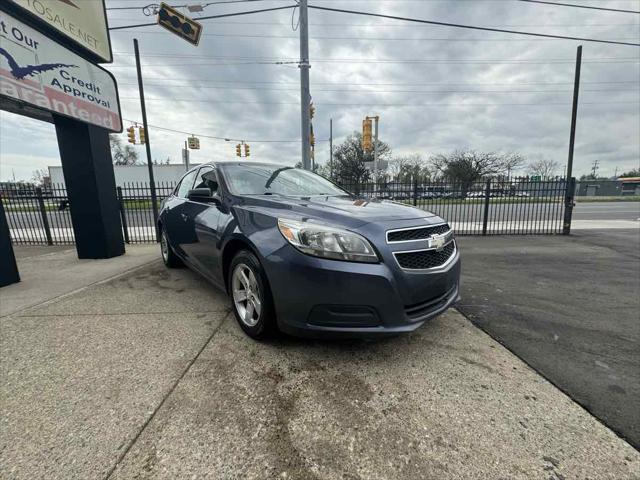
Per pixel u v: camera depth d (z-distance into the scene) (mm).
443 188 10188
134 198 8844
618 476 1437
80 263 5652
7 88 4266
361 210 2580
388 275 2139
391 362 2328
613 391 2041
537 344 2654
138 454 1519
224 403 1876
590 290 4137
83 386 2025
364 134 14656
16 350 2475
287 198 3018
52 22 4949
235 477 1409
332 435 1653
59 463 1463
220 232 2957
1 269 4180
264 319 2412
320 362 2311
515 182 9750
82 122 5617
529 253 6648
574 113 9203
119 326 2906
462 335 2799
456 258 2715
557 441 1634
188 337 2682
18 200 8297
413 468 1471
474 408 1869
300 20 8570
